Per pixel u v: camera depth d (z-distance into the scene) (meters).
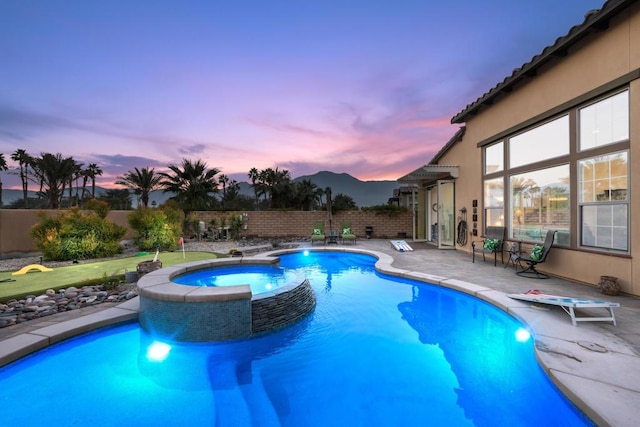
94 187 47.59
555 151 6.71
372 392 3.22
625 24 5.07
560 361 3.02
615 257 5.33
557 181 6.69
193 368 3.77
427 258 9.55
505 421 2.74
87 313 4.89
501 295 5.25
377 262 8.80
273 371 3.68
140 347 4.32
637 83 4.91
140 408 3.03
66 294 5.79
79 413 2.96
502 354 3.97
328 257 11.07
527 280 6.41
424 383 3.36
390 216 17.19
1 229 10.13
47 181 33.56
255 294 4.73
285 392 3.27
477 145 9.59
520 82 7.61
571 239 6.26
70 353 4.10
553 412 2.79
